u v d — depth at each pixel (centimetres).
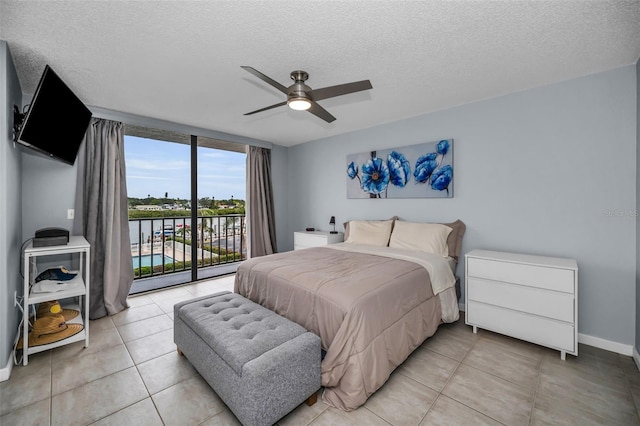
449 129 319
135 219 416
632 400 168
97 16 161
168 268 453
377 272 219
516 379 188
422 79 247
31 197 274
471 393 174
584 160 239
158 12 158
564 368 201
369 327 168
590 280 238
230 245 527
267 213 489
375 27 173
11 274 205
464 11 158
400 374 194
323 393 172
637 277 215
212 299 221
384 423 150
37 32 175
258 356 146
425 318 225
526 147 269
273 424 148
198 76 238
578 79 241
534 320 224
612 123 227
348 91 204
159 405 164
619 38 184
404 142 359
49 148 219
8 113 192
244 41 188
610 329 229
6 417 154
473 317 256
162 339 245
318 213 477
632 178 220
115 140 317
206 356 171
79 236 291
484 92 275
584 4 152
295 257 278
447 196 319
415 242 314
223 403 166
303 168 501
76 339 225
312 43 190
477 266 253
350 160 420
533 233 266
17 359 208
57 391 175
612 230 228
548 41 188
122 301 314
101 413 157
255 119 357
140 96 279
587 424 150
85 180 300
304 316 189
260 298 229
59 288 221
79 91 266
